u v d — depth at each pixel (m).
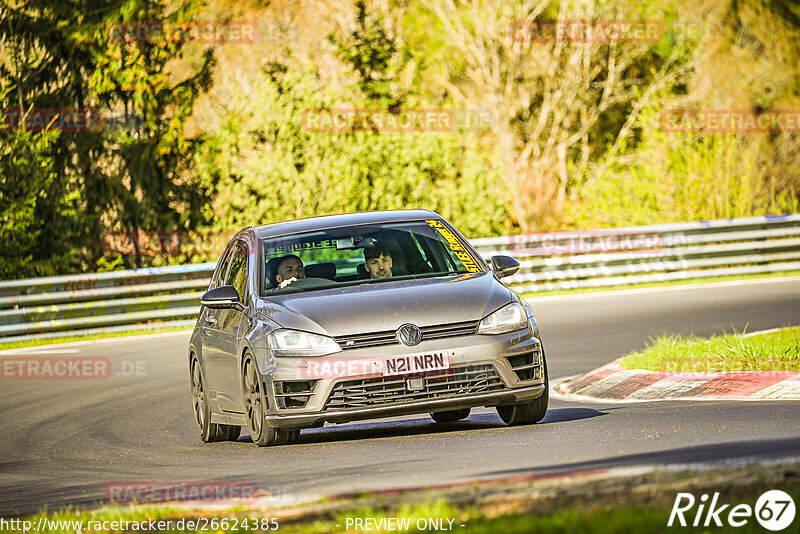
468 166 90.94
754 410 30.31
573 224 99.19
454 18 111.44
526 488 18.62
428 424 34.25
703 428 26.97
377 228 32.94
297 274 31.55
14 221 82.44
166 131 90.88
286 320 29.19
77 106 91.19
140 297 72.00
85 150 89.62
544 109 112.94
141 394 47.19
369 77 95.06
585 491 17.95
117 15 89.75
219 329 33.16
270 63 91.94
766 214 95.88
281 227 33.81
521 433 28.67
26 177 83.12
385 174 89.44
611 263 80.50
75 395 48.19
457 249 32.72
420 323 28.72
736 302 65.12
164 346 62.06
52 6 89.25
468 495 18.64
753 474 18.00
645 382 38.62
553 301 73.38
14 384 52.47
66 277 70.12
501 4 111.56
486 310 29.30
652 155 94.81
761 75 121.25
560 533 15.53
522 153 114.25
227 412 32.72
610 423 29.53
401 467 24.00
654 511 16.17
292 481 23.61
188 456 31.12
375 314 28.81
